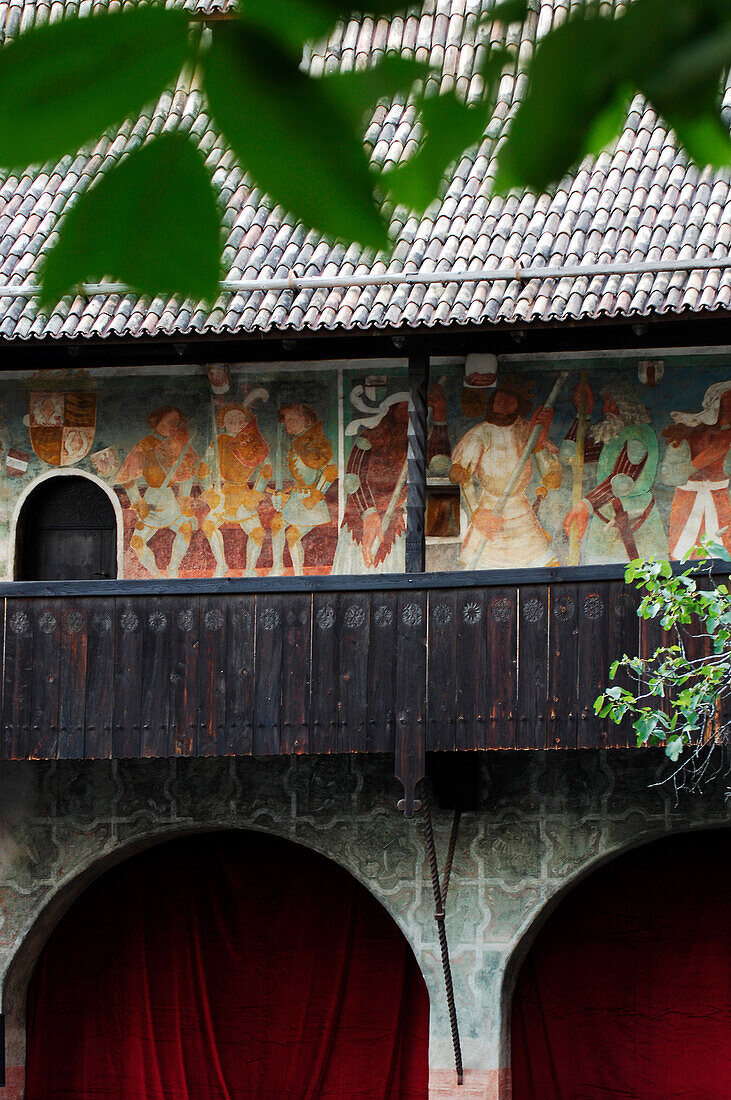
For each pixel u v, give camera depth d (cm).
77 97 172
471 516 2030
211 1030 2164
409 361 1933
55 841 2095
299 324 1891
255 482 2094
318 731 1842
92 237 175
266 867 2194
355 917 2162
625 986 2088
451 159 181
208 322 1891
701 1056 2061
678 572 1766
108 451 2122
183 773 2088
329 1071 2144
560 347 2014
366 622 1850
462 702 1817
